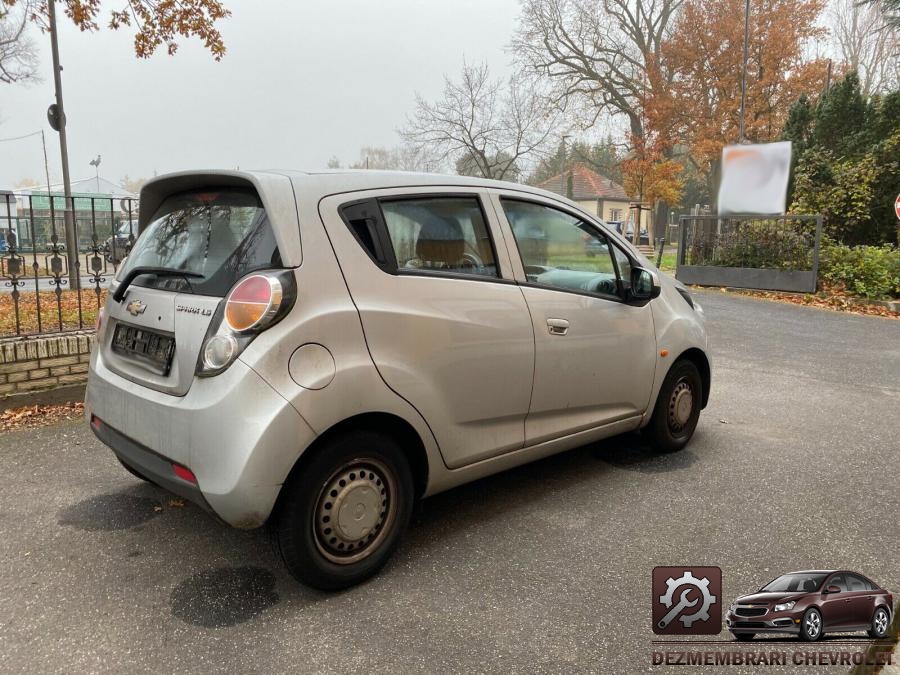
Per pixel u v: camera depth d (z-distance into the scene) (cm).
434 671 223
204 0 1068
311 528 257
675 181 3616
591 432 382
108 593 269
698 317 461
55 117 1083
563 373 353
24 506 350
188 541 315
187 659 227
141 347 288
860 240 1525
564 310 353
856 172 1475
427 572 288
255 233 264
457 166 4031
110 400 296
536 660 229
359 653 232
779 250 1327
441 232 310
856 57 4662
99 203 602
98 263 548
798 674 226
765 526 337
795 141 1767
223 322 249
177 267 286
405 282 287
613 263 397
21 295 784
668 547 313
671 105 3600
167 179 305
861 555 307
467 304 307
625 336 390
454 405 302
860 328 986
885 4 1948
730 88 3594
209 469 242
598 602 267
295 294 250
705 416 541
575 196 5681
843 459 440
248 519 241
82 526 329
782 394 613
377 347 271
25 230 612
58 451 430
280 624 249
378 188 293
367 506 274
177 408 254
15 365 490
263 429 238
